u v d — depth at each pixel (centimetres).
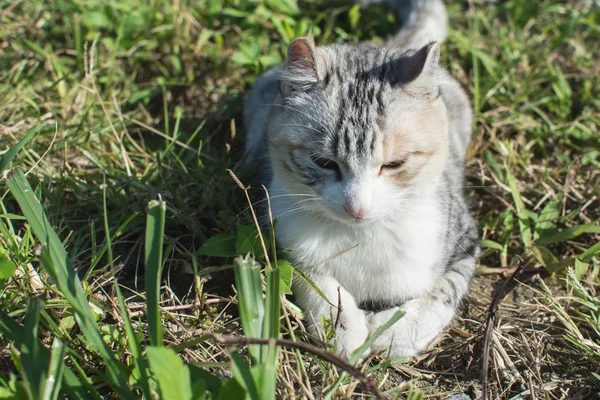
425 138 57
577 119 76
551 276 65
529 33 85
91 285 58
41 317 54
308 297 60
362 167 56
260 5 82
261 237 56
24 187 53
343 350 57
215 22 82
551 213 68
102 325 55
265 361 48
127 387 50
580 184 71
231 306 61
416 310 60
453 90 73
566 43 83
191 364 51
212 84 80
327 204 57
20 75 76
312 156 57
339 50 61
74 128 73
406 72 57
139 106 77
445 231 61
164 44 81
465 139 73
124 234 65
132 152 72
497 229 69
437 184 61
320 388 55
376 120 56
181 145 70
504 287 59
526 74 80
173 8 81
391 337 59
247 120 75
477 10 87
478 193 73
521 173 73
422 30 78
